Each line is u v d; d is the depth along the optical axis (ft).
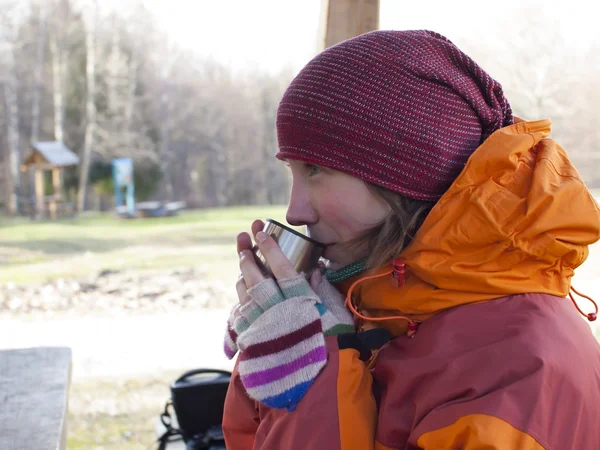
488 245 3.00
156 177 107.55
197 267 35.60
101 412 13.42
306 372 3.09
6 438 4.93
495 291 3.00
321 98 3.25
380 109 3.18
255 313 3.28
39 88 105.29
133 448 11.44
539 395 2.64
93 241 49.06
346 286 3.62
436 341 3.00
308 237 3.39
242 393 3.75
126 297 27.45
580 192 2.99
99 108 104.68
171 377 15.90
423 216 3.32
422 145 3.19
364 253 3.44
